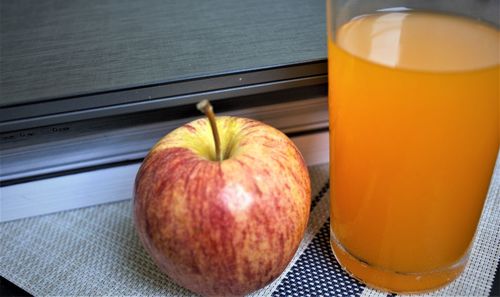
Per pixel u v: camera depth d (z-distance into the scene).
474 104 0.18
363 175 0.21
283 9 0.29
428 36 0.20
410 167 0.20
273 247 0.20
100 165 0.27
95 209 0.28
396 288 0.23
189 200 0.19
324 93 0.27
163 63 0.25
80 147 0.26
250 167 0.20
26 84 0.24
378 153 0.20
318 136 0.28
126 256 0.25
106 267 0.24
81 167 0.26
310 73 0.25
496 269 0.23
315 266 0.24
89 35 0.27
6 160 0.25
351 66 0.19
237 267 0.20
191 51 0.25
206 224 0.19
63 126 0.25
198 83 0.24
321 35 0.26
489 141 0.20
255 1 0.30
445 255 0.22
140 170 0.21
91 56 0.25
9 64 0.25
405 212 0.21
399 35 0.20
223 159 0.21
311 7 0.29
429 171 0.20
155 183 0.20
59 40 0.27
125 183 0.27
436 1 0.21
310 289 0.23
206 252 0.19
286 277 0.23
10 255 0.25
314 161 0.29
